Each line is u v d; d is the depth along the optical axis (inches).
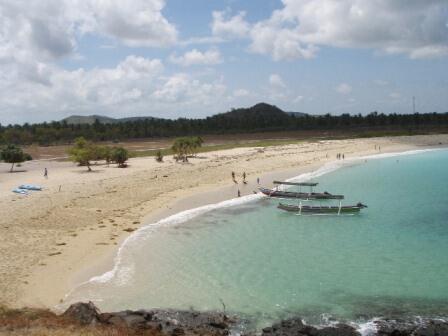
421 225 2032.5
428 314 1145.4
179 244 1711.4
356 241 1786.4
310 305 1194.6
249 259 1556.3
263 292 1273.4
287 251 1651.1
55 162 4377.5
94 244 1646.2
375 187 3083.2
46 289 1223.5
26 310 1053.8
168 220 2066.9
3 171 3585.1
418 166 4195.4
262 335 993.5
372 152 5511.8
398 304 1205.1
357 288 1309.1
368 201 2603.3
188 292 1262.3
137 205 2316.7
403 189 2987.2
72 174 3304.6
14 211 2054.6
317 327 1064.2
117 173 3334.2
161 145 6766.7
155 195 2578.7
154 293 1246.3
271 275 1406.3
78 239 1691.7
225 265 1489.9
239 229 1955.0
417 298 1243.8
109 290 1252.5
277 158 4458.7
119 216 2084.2
